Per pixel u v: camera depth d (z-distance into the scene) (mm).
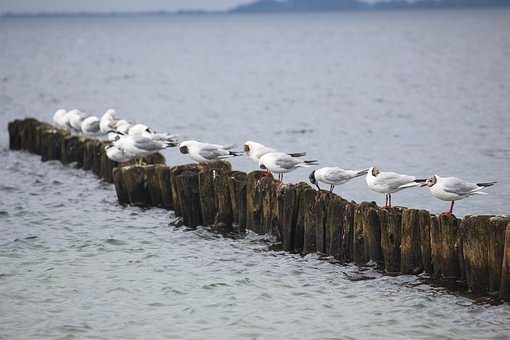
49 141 32938
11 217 24609
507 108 52625
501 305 16281
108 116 32156
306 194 19750
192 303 17297
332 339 15414
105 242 21734
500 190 27969
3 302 17391
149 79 83188
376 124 46719
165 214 24156
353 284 18000
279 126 46656
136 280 18734
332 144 39406
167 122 49062
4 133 42938
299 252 20172
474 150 36594
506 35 166500
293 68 97000
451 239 17250
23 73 89500
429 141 39594
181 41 183000
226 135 43188
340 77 82875
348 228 19016
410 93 64750
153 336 15664
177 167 23281
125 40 189000
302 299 17391
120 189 25250
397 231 18125
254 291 17906
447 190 18156
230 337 15578
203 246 21125
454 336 15375
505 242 16094
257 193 21016
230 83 78188
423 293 17234
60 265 19875
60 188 28312
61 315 16703
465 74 80938
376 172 19406
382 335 15531
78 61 111875
